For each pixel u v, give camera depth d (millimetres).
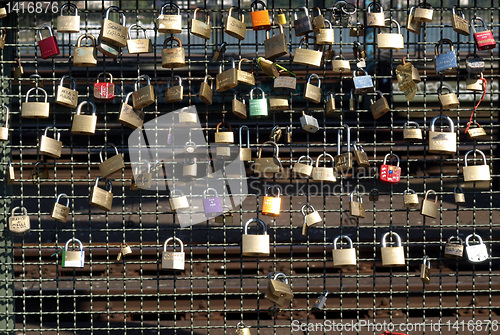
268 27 2924
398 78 2957
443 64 2920
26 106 2896
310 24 2871
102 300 4320
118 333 3863
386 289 4344
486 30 2959
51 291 4266
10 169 3004
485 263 4891
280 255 4859
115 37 2818
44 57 2910
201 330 3920
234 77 2850
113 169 2918
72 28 2852
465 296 4355
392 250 2982
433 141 2930
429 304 4340
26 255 4863
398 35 2912
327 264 4828
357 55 3010
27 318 4207
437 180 7520
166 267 3068
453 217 6227
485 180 2975
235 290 4316
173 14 2943
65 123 7832
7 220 3158
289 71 2943
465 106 8141
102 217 6129
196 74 7598
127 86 7621
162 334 3854
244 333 3145
